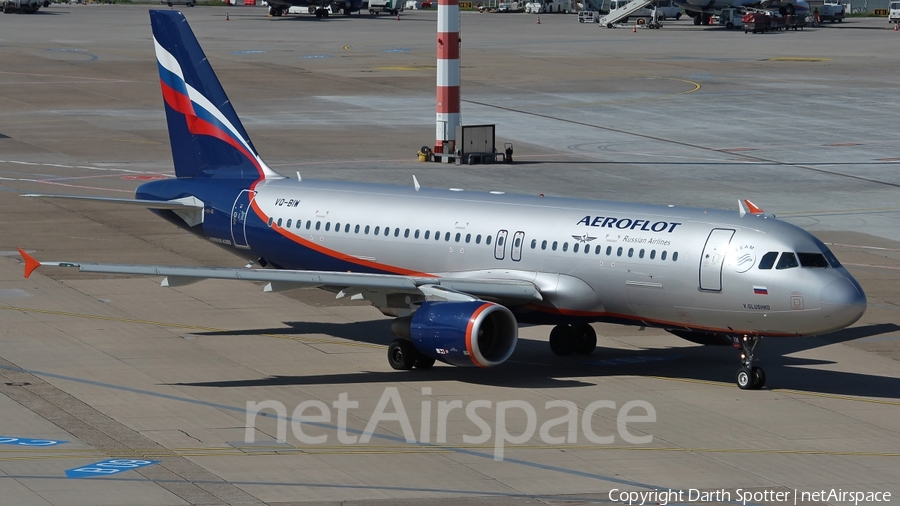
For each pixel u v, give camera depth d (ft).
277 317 504.02
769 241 392.88
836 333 494.59
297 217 485.15
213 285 556.51
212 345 454.40
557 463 330.34
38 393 383.65
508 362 444.55
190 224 515.50
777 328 393.91
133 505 288.92
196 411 370.32
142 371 414.82
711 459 337.31
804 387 416.05
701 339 442.91
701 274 398.42
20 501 289.33
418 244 456.45
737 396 403.13
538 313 435.53
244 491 301.02
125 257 597.52
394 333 419.95
